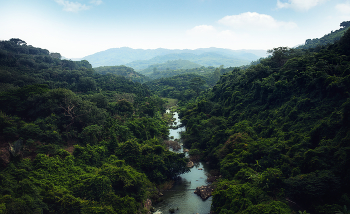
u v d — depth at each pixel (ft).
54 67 467.93
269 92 205.36
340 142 105.50
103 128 177.06
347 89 131.85
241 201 104.88
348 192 91.40
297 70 192.13
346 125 110.42
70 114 164.04
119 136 184.44
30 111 157.69
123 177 118.42
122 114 239.91
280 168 120.37
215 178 159.63
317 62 177.27
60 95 170.50
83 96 243.40
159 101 431.43
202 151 202.80
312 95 156.66
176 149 219.00
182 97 494.18
